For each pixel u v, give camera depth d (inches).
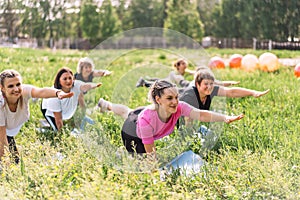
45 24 663.8
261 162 184.4
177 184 165.2
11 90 192.2
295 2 689.6
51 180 161.6
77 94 205.3
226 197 164.6
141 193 156.3
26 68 370.6
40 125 236.5
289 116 253.4
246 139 211.3
